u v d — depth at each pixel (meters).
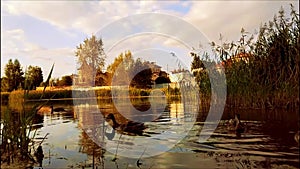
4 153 6.50
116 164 5.37
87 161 5.69
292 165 4.59
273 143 5.88
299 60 9.61
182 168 4.83
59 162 5.74
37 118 13.32
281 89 10.29
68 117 13.20
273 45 10.58
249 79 11.44
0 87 36.41
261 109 10.72
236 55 12.46
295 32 10.05
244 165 4.70
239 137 6.60
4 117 6.90
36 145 7.35
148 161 5.36
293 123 7.65
